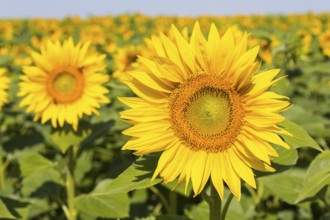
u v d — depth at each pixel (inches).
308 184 30.0
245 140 27.4
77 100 51.8
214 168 28.2
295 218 57.6
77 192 66.6
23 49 124.9
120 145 64.9
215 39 27.0
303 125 53.1
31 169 54.2
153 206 64.2
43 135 68.4
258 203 54.4
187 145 28.2
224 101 27.8
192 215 45.9
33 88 51.8
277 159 30.8
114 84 53.5
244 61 26.3
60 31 150.5
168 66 27.3
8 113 76.3
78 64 52.3
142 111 27.7
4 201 48.5
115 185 27.3
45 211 60.4
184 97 27.7
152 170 28.1
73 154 51.2
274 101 26.4
